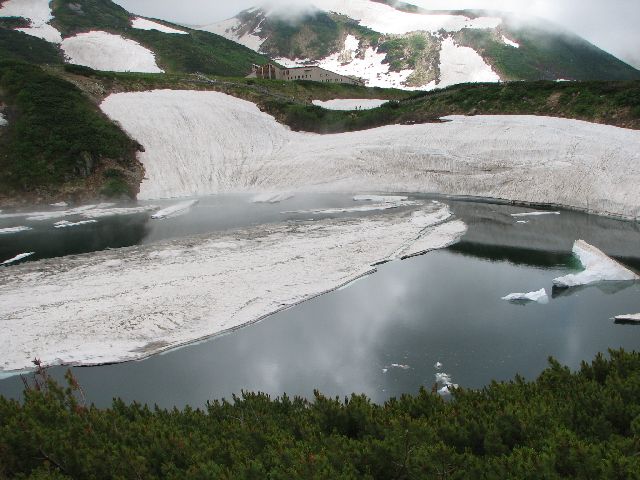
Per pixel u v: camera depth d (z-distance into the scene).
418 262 28.22
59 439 9.93
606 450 8.39
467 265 27.58
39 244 33.12
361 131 61.19
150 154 53.78
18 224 39.56
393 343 19.05
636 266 26.44
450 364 17.41
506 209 40.66
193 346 19.19
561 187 41.69
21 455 9.75
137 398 16.03
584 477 7.88
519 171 44.81
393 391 15.97
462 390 12.20
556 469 8.29
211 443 10.02
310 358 18.20
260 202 45.53
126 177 50.00
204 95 66.44
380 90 87.56
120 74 67.38
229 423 11.12
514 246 30.81
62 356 18.23
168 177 51.81
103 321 20.48
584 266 26.44
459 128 54.12
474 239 32.41
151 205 45.75
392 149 52.66
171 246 30.33
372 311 21.89
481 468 8.30
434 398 11.55
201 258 27.77
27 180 46.38
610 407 10.15
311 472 8.34
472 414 10.40
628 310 21.25
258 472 8.48
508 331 19.69
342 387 16.34
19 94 52.53
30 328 19.92
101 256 28.77
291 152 56.84
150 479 8.89
